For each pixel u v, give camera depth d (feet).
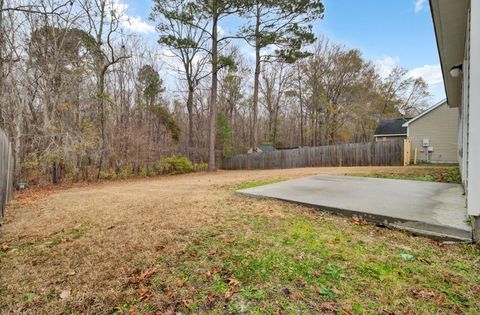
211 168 48.47
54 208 13.92
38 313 4.75
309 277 5.69
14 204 15.66
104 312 4.76
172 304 4.91
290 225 9.37
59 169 31.73
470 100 7.75
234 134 77.87
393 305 4.70
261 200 13.62
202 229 9.11
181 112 63.31
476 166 7.47
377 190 14.37
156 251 7.30
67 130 30.78
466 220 8.33
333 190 14.71
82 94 34.68
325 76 76.33
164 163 43.75
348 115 76.28
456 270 5.93
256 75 55.83
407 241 7.81
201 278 5.79
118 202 14.89
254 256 6.78
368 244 7.53
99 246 7.82
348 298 4.92
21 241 8.54
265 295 5.08
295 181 19.08
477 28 7.71
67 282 5.78
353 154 44.09
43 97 30.09
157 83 53.21
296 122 91.30
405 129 55.83
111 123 38.52
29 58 28.76
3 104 26.81
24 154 29.12
